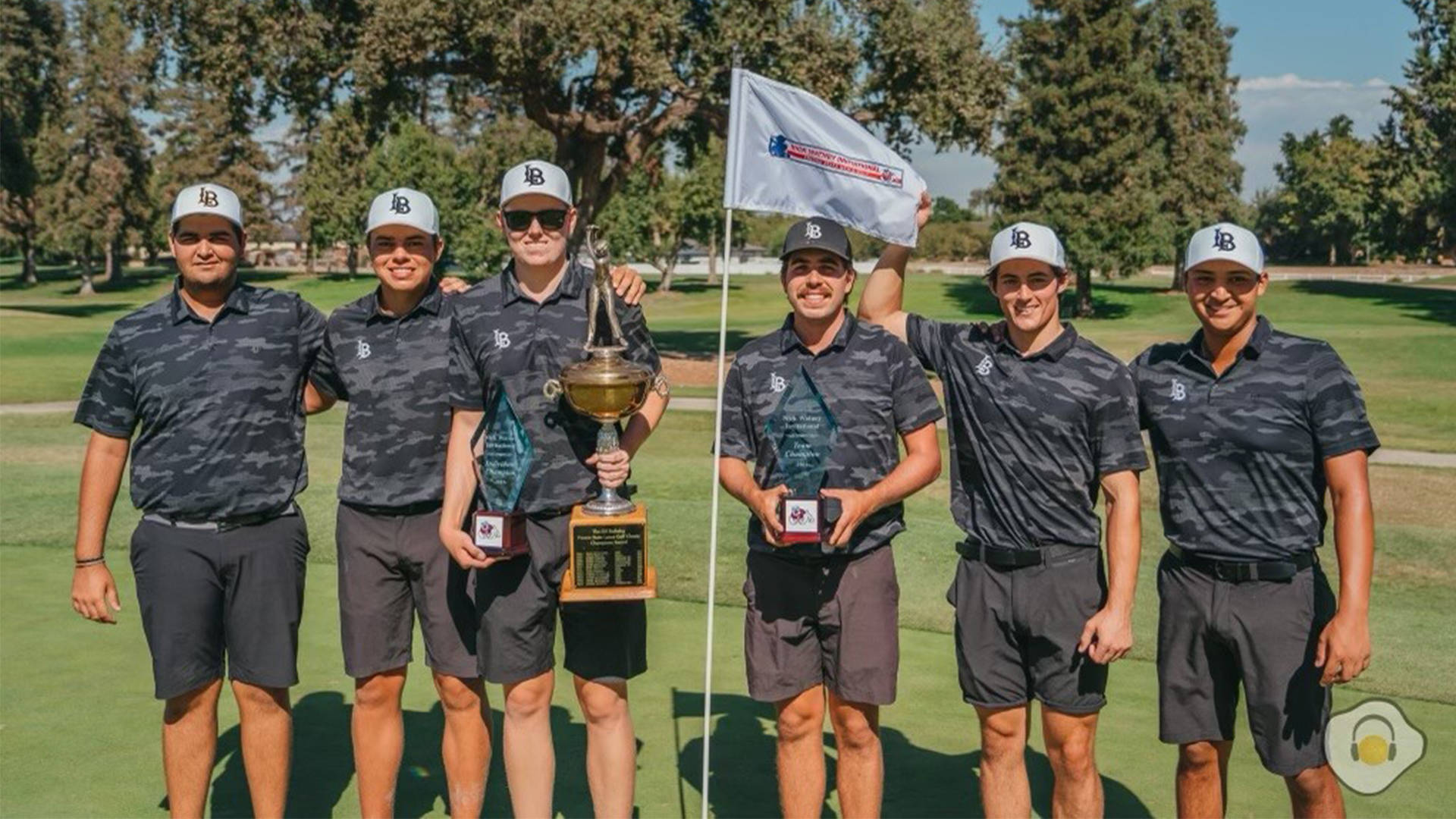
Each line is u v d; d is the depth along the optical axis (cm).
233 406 412
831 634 403
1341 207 8025
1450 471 1337
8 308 5003
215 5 2484
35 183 5341
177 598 409
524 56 2438
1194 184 5616
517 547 400
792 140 434
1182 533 389
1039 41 4972
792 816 409
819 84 2486
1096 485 405
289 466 425
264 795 423
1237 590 380
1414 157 4562
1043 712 404
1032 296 389
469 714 429
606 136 2862
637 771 475
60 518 965
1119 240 4862
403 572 431
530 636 408
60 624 672
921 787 462
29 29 5219
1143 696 574
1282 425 374
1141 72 4972
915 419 401
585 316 408
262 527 417
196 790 417
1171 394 389
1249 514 378
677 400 2017
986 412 398
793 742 410
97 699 553
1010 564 396
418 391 425
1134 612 732
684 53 2625
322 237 7644
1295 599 377
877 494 389
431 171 6425
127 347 414
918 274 7525
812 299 396
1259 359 382
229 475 411
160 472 410
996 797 410
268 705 423
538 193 398
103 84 6181
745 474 407
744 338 3766
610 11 2402
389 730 435
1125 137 4891
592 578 391
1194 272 380
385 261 421
